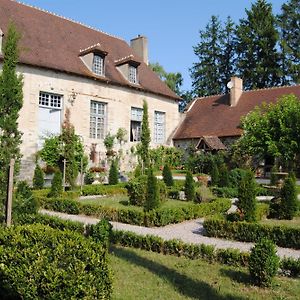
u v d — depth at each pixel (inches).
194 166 1141.7
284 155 901.2
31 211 386.0
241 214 416.2
